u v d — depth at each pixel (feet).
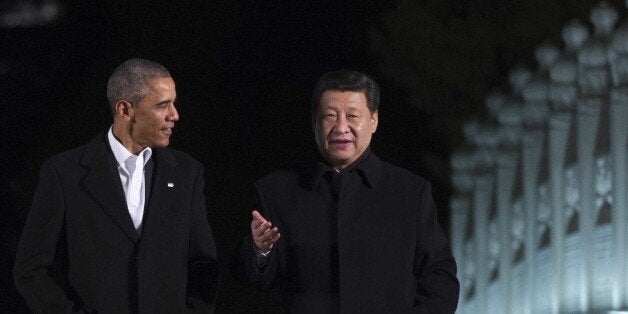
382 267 27.99
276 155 84.12
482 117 60.85
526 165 41.81
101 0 98.12
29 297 28.04
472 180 47.21
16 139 90.53
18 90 95.20
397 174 28.81
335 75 28.19
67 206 28.35
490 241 45.34
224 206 78.84
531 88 41.88
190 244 29.14
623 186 36.19
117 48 96.27
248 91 89.45
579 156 38.14
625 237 36.11
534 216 41.45
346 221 28.09
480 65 61.82
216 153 84.79
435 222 28.78
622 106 36.29
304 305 27.89
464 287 47.19
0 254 75.51
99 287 28.04
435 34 62.34
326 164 28.66
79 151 28.99
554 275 39.60
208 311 29.19
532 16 59.72
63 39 98.07
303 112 86.99
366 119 28.17
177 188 28.96
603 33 38.14
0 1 98.68
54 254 28.48
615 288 36.37
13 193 82.64
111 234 28.25
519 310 42.70
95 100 90.63
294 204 28.43
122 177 28.81
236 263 28.27
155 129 28.45
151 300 28.25
